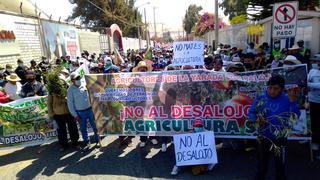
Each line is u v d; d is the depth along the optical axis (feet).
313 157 17.62
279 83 12.64
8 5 54.44
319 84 17.52
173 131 19.67
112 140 23.07
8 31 42.14
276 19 23.53
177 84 18.99
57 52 58.90
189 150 16.61
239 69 19.48
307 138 17.10
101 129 20.98
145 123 20.06
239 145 19.80
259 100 13.53
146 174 16.98
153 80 19.33
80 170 18.06
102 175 17.20
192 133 16.67
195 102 18.92
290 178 15.42
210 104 18.69
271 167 16.72
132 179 16.48
